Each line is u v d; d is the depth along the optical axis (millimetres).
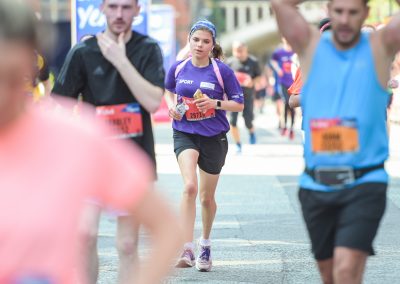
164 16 57188
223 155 19359
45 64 18219
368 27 22625
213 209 19188
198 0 144125
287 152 48312
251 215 26750
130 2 13023
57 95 13539
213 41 19625
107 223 25266
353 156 11617
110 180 6094
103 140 6129
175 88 19734
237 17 191000
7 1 5664
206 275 18594
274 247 21734
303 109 12016
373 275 18328
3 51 5668
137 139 13453
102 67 13320
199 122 19172
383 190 11578
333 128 11672
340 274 11227
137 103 13406
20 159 5910
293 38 12008
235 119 46375
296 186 33562
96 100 13406
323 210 11812
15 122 5965
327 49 11859
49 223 5859
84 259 13242
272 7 12062
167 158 44812
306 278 18312
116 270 18969
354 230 11312
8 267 5824
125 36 13281
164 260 6184
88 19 27719
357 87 11672
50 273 5859
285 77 53719
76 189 5953
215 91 19375
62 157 5965
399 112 40781
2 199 5840
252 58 48094
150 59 13195
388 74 11812
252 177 36562
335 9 11703
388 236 22859
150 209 6203
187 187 18734
